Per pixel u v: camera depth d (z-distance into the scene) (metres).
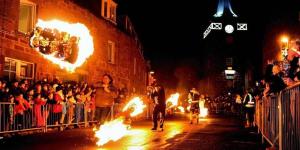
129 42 28.19
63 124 15.23
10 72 14.87
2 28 14.16
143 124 19.75
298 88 6.02
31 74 16.03
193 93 20.41
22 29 15.98
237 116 32.16
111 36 24.33
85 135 13.02
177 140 11.79
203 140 11.87
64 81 18.59
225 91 63.94
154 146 10.23
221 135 13.62
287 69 10.69
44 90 14.31
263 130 11.48
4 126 11.88
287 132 7.15
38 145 10.26
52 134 13.19
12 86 12.90
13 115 12.29
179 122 21.98
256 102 16.25
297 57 9.11
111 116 15.93
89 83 20.81
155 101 15.55
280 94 7.95
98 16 22.28
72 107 15.93
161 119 15.59
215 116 32.31
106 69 23.36
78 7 19.56
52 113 14.59
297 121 6.14
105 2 24.64
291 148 6.71
